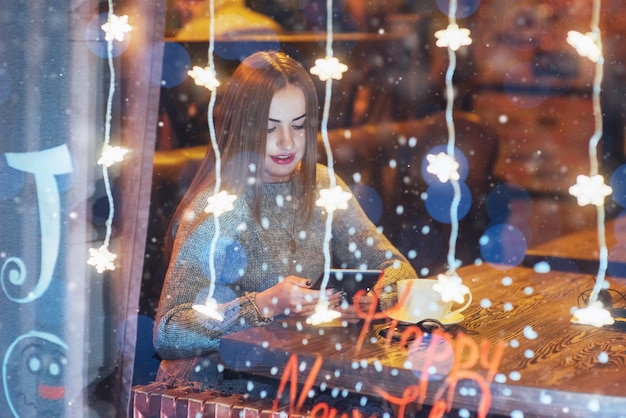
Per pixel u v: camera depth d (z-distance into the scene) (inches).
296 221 89.5
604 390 52.2
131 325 63.5
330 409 62.5
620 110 246.7
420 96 226.4
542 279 89.7
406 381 56.8
